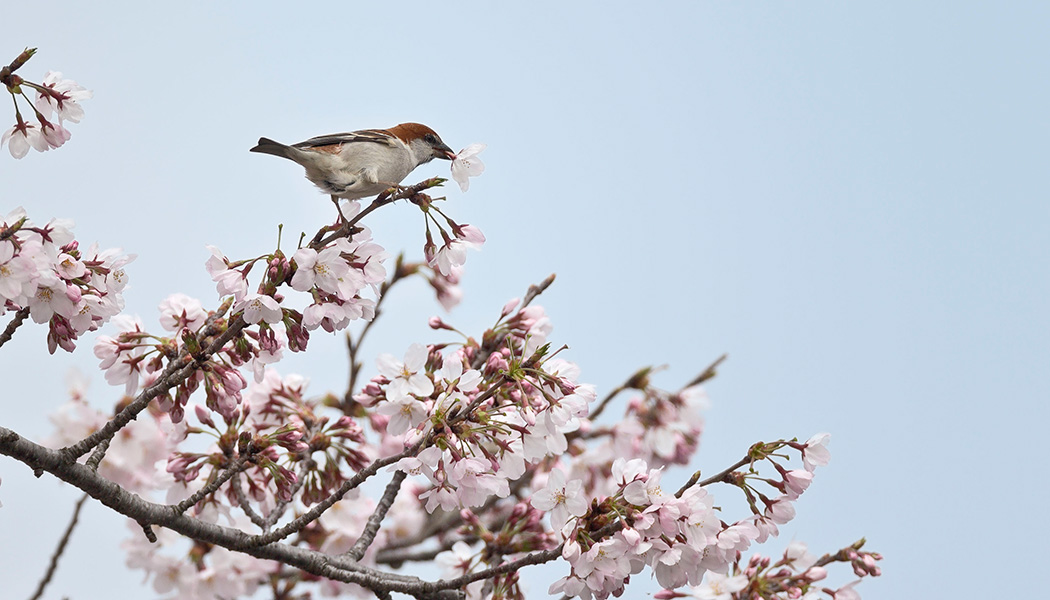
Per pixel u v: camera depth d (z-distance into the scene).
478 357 11.64
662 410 15.66
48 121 9.44
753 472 9.12
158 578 13.71
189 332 9.16
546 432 9.30
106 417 13.37
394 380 9.63
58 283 8.73
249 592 13.96
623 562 8.34
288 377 12.56
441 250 9.66
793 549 10.23
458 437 9.04
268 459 10.59
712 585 10.16
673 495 8.58
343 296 8.74
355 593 14.09
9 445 8.84
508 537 12.12
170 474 11.77
